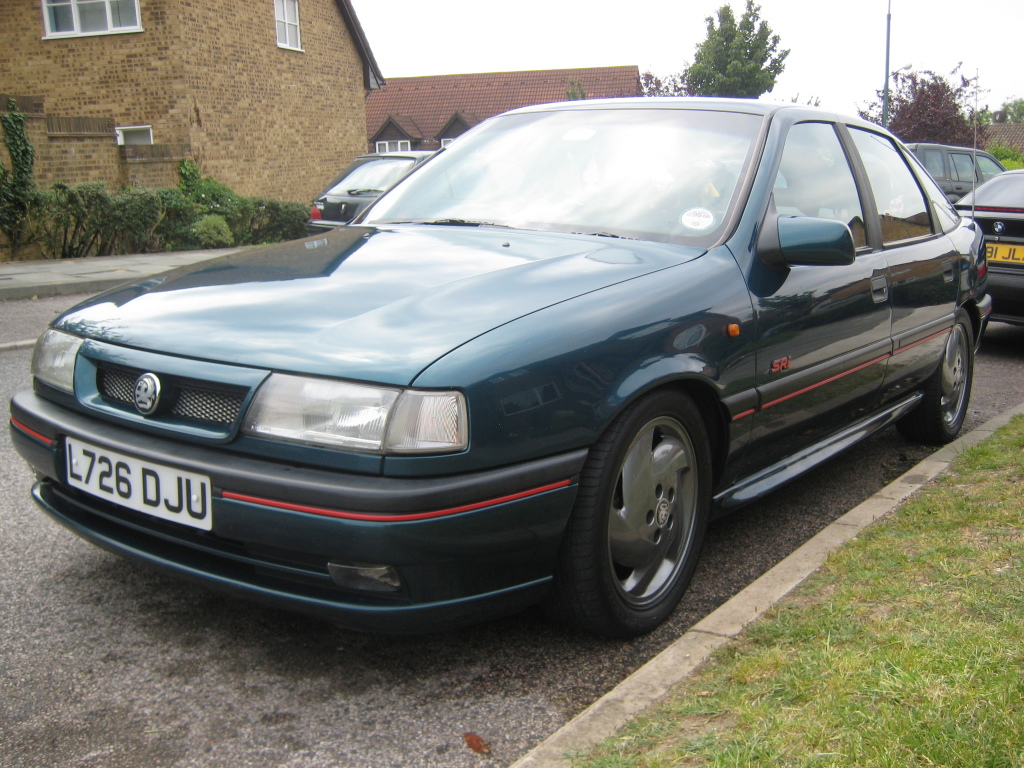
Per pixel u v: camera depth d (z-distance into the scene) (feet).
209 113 63.41
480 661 8.39
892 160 14.33
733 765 5.95
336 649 8.55
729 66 110.52
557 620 8.52
